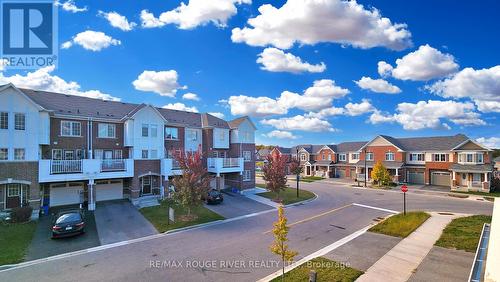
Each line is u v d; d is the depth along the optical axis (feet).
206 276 35.47
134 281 34.24
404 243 46.83
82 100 85.92
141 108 87.15
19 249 45.09
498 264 21.93
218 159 98.99
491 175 118.42
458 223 59.21
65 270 37.60
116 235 53.21
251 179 113.19
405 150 145.07
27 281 34.40
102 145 82.84
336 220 65.00
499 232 26.58
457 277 33.71
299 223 62.13
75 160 70.85
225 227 59.16
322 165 181.68
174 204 78.13
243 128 112.98
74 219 53.31
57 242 48.98
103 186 82.94
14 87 64.18
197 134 105.60
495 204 34.58
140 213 69.87
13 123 64.13
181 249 45.65
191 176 66.74
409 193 110.63
